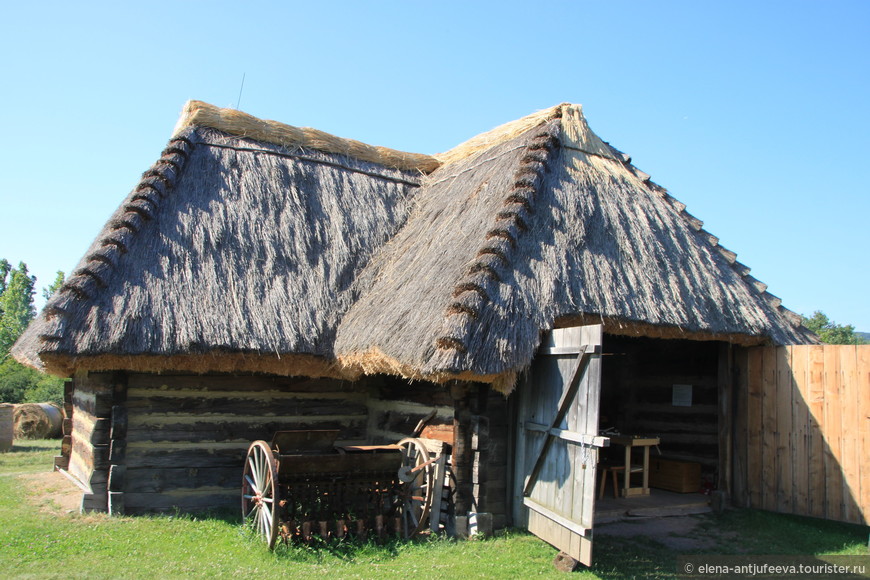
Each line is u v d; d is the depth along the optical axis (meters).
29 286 35.47
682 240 8.95
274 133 11.14
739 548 7.23
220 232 8.94
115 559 6.03
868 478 7.75
